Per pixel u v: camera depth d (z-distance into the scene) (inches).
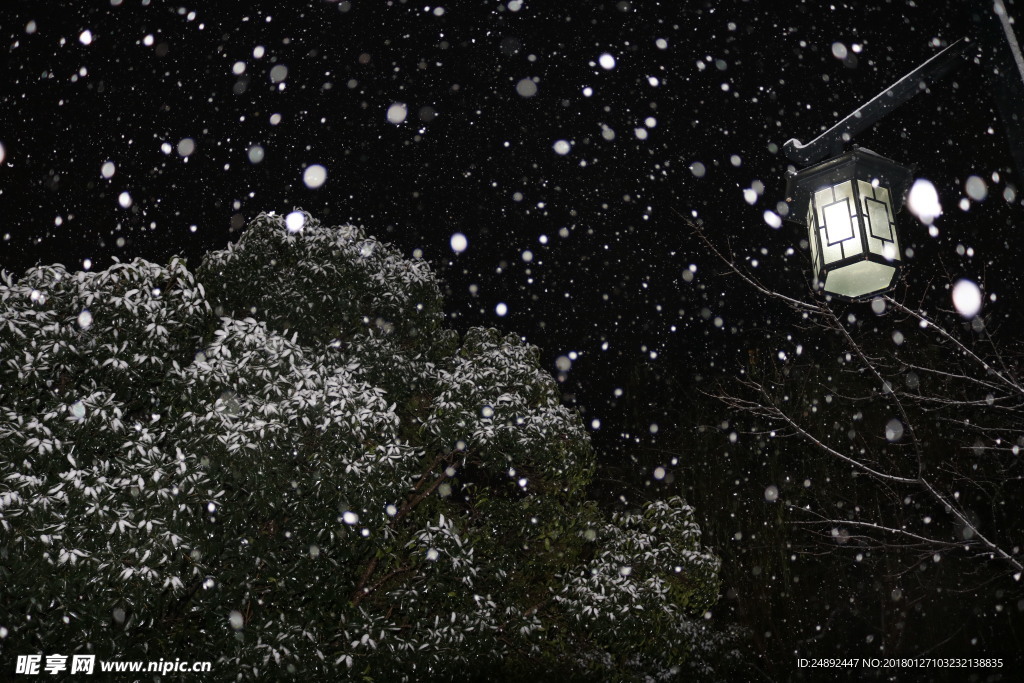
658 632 254.1
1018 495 284.2
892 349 281.6
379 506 194.9
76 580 150.3
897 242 82.2
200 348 210.8
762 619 426.9
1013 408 133.1
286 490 182.5
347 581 210.2
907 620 415.5
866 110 83.4
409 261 268.2
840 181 83.1
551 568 265.7
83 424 166.6
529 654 250.1
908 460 309.7
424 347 269.9
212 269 240.8
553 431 250.1
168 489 165.6
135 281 187.3
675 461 464.4
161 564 161.6
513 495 274.8
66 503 154.7
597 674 280.7
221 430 176.2
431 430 239.5
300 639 185.9
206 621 180.2
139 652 163.8
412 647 204.5
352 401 196.7
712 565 288.8
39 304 176.6
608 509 470.6
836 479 373.7
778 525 416.8
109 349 177.6
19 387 168.4
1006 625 388.2
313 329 239.1
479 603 226.7
